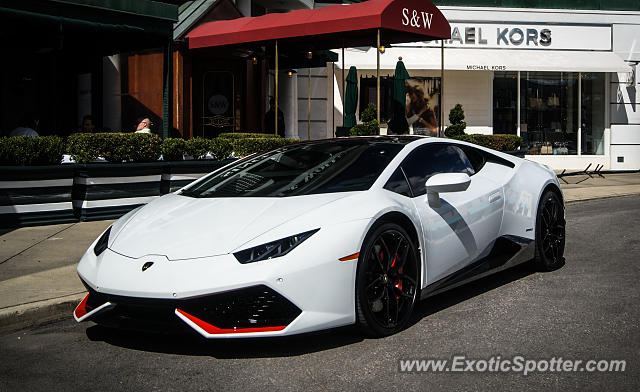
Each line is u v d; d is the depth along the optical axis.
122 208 7.78
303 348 3.32
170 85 9.50
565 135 18.03
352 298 3.28
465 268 4.21
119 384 2.91
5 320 3.92
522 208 4.77
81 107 12.35
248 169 4.38
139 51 11.86
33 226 7.18
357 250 3.29
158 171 8.08
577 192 11.30
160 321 3.17
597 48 17.94
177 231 3.48
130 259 3.33
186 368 3.08
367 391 2.75
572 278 4.81
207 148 8.64
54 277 4.89
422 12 10.48
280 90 15.24
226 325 3.09
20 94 12.09
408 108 17.33
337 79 16.92
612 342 3.33
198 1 12.24
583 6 17.98
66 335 3.71
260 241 3.17
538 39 17.69
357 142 4.42
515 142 12.73
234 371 3.02
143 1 8.91
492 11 17.41
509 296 4.31
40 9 7.97
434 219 3.90
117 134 7.78
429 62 16.16
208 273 3.07
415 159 4.15
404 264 3.63
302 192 3.71
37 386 2.92
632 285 4.56
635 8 18.17
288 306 3.09
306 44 12.21
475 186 4.43
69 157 7.75
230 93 12.92
